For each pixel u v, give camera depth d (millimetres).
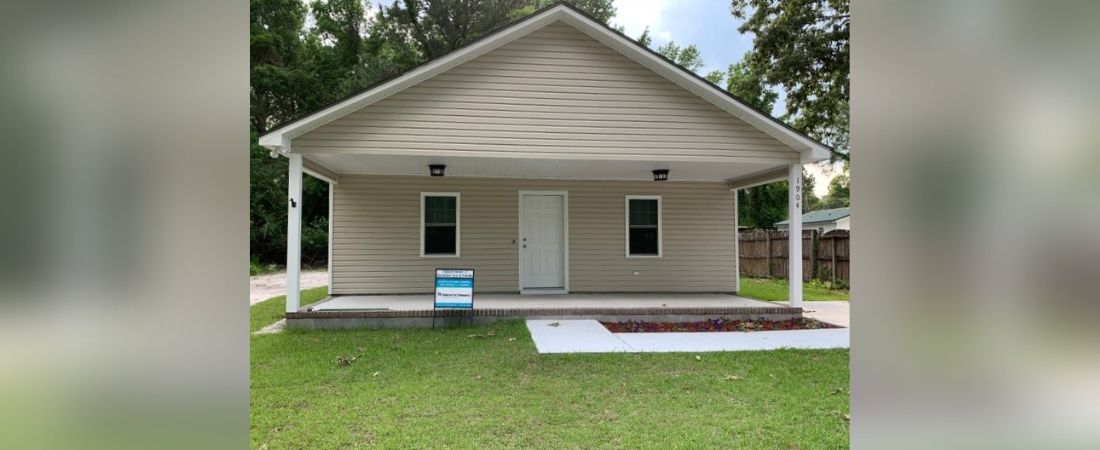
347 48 25562
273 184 22000
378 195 10016
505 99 7531
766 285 14016
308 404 4184
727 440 3451
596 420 3818
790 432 3584
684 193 10859
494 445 3375
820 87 19078
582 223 10555
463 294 7516
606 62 7770
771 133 8023
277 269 21625
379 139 7230
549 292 10359
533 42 7633
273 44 24016
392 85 7168
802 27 18469
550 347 6164
